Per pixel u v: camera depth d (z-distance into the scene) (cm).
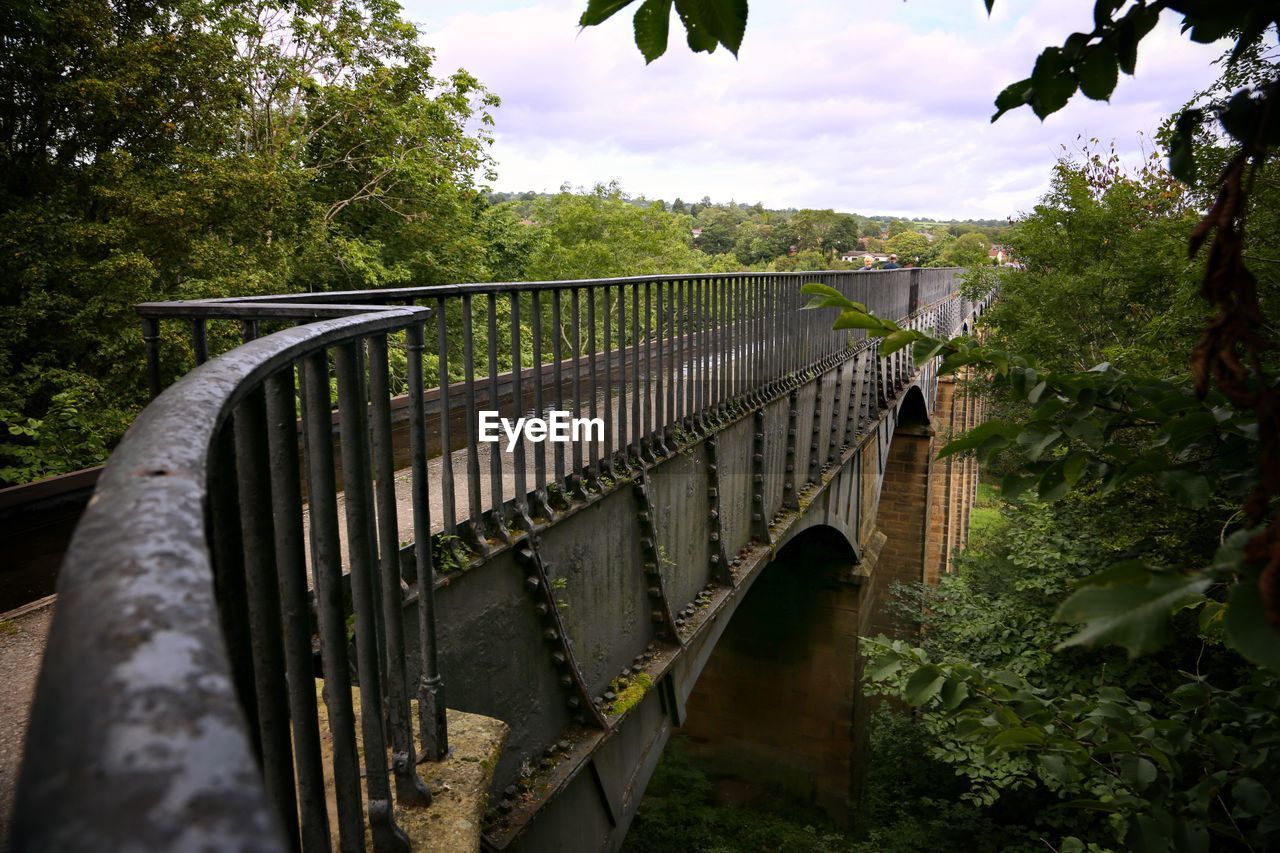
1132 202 1481
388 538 244
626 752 652
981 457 241
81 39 1686
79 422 1103
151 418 80
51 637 42
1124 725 237
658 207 5588
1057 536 1306
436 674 279
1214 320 111
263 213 1847
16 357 1554
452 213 2847
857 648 2211
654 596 709
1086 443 219
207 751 32
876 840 1653
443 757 282
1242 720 232
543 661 537
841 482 1491
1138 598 88
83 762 31
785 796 2116
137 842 26
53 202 1648
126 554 48
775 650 2266
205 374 106
